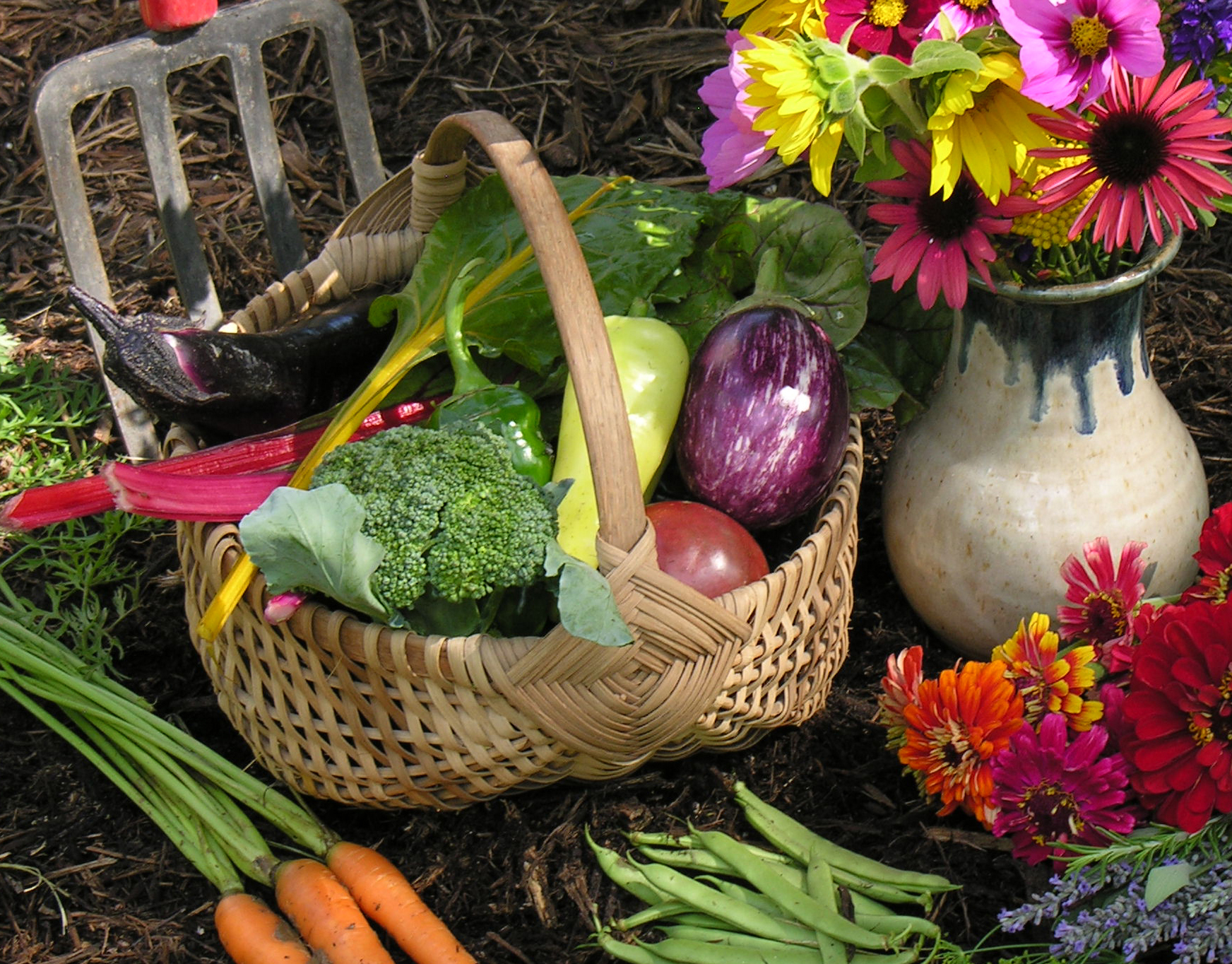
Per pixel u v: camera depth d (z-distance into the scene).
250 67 1.85
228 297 2.25
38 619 1.70
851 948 1.23
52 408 2.00
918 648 1.32
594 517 1.36
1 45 2.61
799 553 1.29
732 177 1.22
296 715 1.33
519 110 2.48
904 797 1.43
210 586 1.35
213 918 1.37
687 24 2.57
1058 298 1.26
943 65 1.04
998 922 1.27
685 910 1.29
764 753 1.48
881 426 1.92
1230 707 1.14
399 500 1.19
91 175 2.44
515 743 1.25
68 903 1.38
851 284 1.56
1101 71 1.07
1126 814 1.20
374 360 1.66
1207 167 1.10
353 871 1.32
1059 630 1.36
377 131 2.48
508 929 1.33
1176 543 1.42
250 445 1.45
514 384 1.58
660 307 1.66
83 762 1.53
